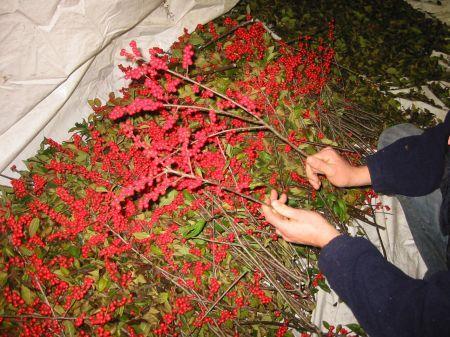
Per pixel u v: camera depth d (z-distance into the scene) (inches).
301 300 79.7
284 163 85.0
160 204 76.2
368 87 120.4
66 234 74.9
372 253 42.6
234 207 78.0
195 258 76.8
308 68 98.7
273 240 79.4
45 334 68.7
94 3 73.6
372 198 96.9
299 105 93.3
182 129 58.7
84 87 92.0
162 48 101.7
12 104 73.8
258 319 78.4
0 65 68.2
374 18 146.1
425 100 119.0
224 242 73.9
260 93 88.5
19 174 87.6
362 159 99.3
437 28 141.5
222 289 77.0
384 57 129.0
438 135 59.9
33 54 70.5
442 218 52.8
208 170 78.2
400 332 36.2
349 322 80.8
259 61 95.1
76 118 94.3
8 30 65.7
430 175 60.6
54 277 70.4
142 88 89.9
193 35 98.5
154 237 74.8
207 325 74.8
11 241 74.1
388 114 112.2
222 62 96.5
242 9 125.7
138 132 86.8
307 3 146.1
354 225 93.6
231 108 86.3
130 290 74.2
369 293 39.5
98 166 83.2
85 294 73.5
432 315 33.8
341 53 126.0
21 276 72.1
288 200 81.2
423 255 67.4
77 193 81.8
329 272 43.7
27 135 79.4
